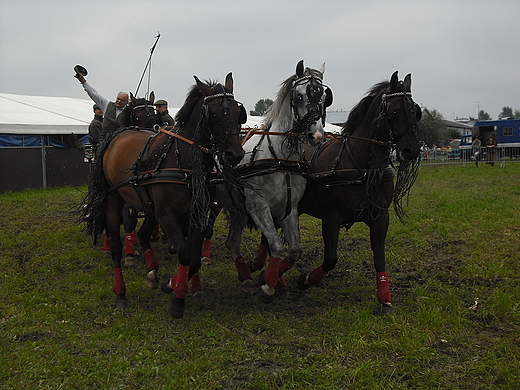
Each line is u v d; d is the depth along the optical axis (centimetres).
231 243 540
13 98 1741
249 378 334
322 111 429
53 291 516
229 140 393
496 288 492
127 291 522
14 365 349
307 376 330
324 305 477
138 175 441
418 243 692
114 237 504
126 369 347
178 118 429
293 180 459
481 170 2011
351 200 448
